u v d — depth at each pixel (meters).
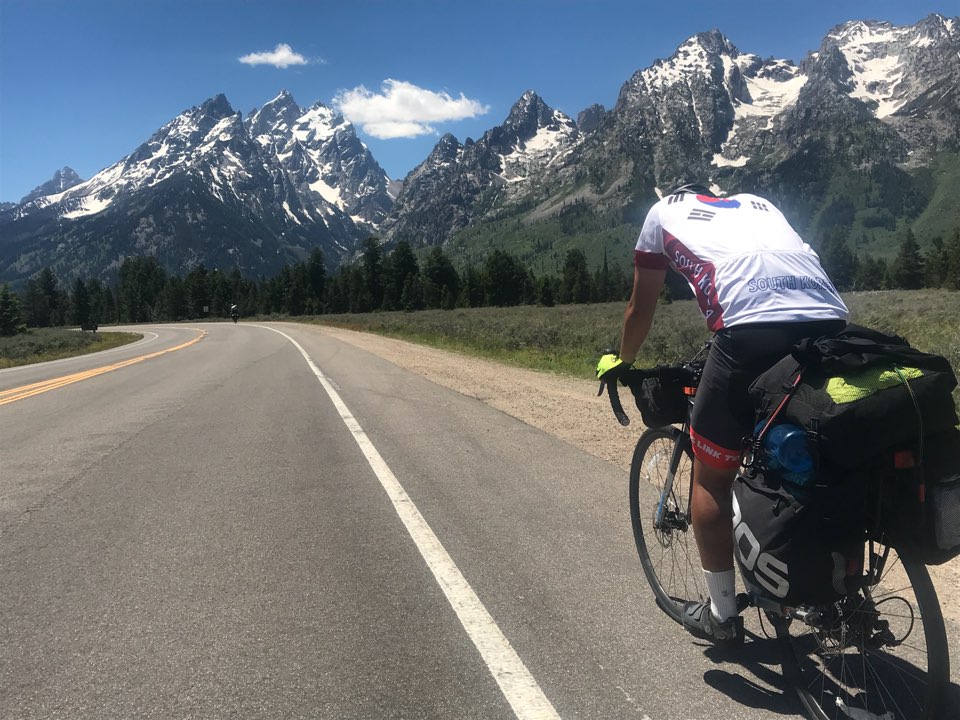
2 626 3.30
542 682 2.70
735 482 2.39
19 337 50.06
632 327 2.96
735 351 2.42
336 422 8.81
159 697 2.66
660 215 2.78
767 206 2.75
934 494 2.02
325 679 2.76
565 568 3.87
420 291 132.50
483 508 5.03
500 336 24.11
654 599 3.43
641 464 3.53
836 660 2.37
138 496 5.56
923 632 2.18
